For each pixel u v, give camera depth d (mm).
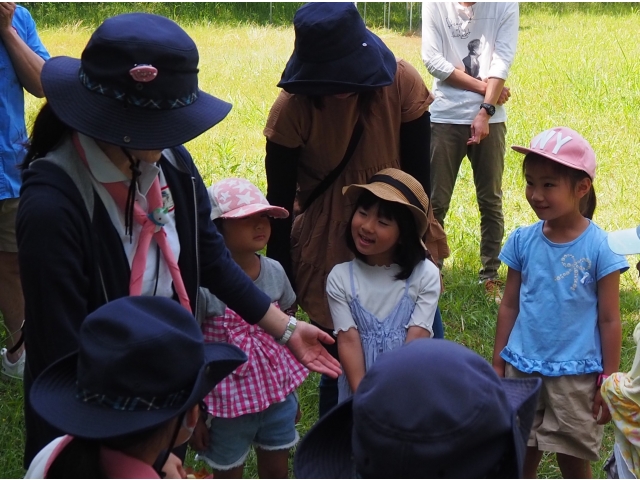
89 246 2227
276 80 11523
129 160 2229
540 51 13109
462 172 7312
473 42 5250
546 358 3254
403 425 1615
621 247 3117
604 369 3240
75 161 2230
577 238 3264
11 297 4262
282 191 3301
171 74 2127
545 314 3270
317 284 3426
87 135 2074
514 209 6617
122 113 2111
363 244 3168
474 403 1634
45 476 1853
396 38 15945
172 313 1979
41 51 4348
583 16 17547
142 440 1874
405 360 1703
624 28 15672
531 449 3391
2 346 4504
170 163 2434
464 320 5000
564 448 3246
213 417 3086
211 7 17156
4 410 4059
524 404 1855
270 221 3365
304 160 3334
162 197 2381
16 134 4023
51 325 2162
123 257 2297
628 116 9008
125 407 1865
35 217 2146
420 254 3225
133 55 2090
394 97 3236
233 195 3174
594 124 8766
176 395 1900
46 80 2178
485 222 5445
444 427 1605
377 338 3205
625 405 2898
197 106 2209
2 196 4004
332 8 3002
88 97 2127
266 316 2709
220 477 3152
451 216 6359
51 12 15586
